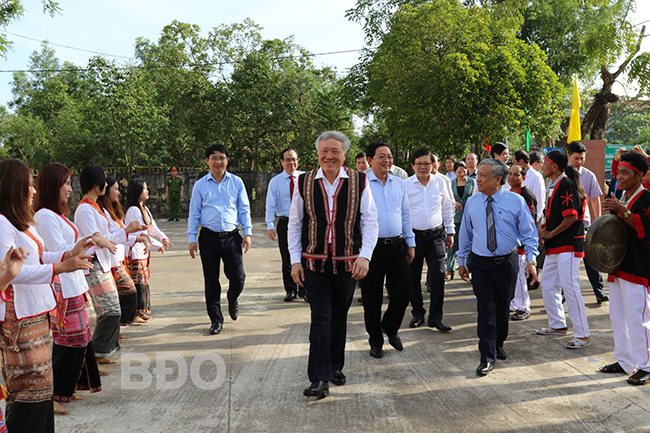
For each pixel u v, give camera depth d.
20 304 2.61
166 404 3.46
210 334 5.11
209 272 5.22
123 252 4.95
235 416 3.27
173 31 25.98
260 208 21.81
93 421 3.22
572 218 4.54
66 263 2.47
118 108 23.58
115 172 21.75
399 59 16.00
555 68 22.73
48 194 3.14
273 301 6.61
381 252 4.31
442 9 15.23
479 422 3.15
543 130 16.55
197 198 5.25
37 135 33.47
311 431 3.06
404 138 17.22
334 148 3.47
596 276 6.13
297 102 25.08
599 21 20.97
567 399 3.48
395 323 4.52
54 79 38.00
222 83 25.41
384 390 3.68
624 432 3.00
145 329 5.32
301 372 4.05
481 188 4.13
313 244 3.55
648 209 3.68
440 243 5.24
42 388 2.70
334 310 3.70
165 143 27.08
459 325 5.42
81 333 3.37
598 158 10.84
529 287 7.14
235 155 26.55
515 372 4.01
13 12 13.38
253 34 25.58
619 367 3.95
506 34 15.97
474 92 14.86
